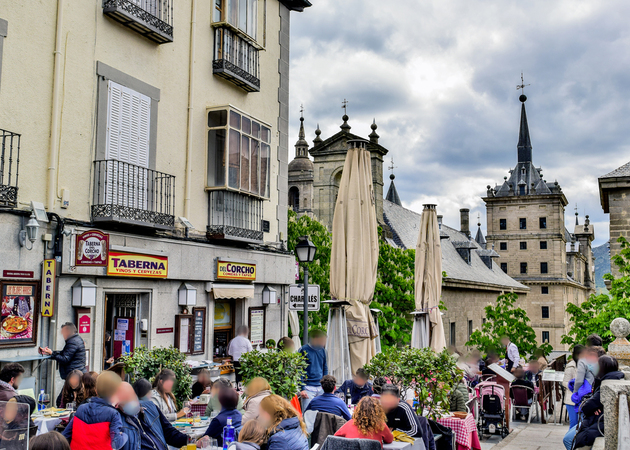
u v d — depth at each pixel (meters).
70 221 11.14
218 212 15.62
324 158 42.84
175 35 14.48
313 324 23.17
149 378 9.39
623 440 6.07
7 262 10.01
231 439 6.43
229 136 15.39
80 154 11.62
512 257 89.06
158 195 13.76
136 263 12.42
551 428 14.25
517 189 91.00
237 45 16.50
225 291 15.47
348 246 11.71
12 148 10.27
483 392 13.19
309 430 8.04
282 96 19.14
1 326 9.83
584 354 9.84
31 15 10.79
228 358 15.93
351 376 11.37
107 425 5.93
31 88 10.75
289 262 18.77
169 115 14.21
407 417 7.56
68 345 9.85
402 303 28.28
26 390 8.93
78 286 11.16
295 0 19.52
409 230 46.81
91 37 12.01
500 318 26.72
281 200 18.80
